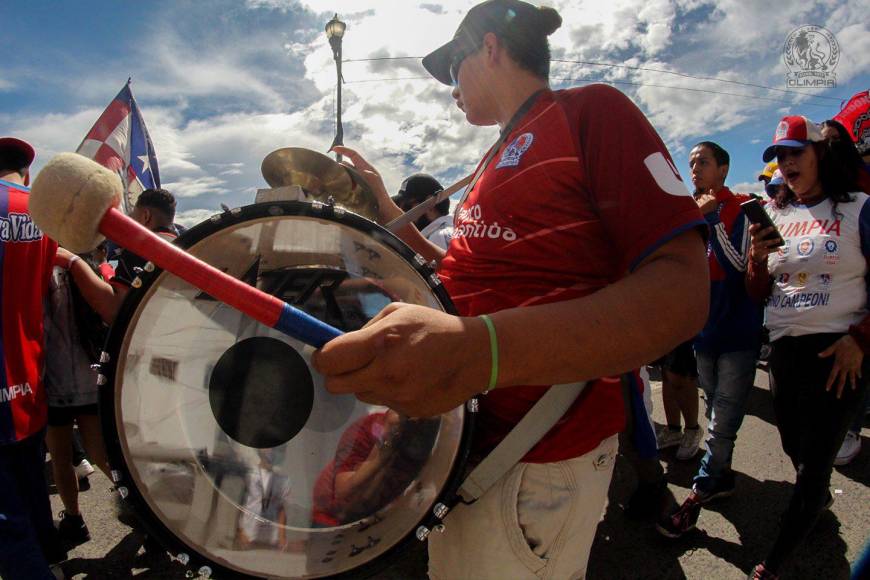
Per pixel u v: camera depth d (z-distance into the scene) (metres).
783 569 2.41
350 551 0.93
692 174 2.90
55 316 2.61
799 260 2.24
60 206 0.68
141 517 0.85
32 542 1.89
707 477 2.66
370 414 0.95
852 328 2.02
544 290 1.00
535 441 1.00
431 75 1.40
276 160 1.29
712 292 2.76
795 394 2.22
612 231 0.88
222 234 0.85
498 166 1.06
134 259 2.54
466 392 0.66
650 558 2.56
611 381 1.09
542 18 1.16
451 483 0.93
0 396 1.92
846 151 2.25
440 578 1.18
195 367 0.89
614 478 3.33
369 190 1.36
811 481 2.08
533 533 1.04
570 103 0.97
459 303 1.10
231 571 0.89
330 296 0.92
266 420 0.92
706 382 2.95
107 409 0.83
